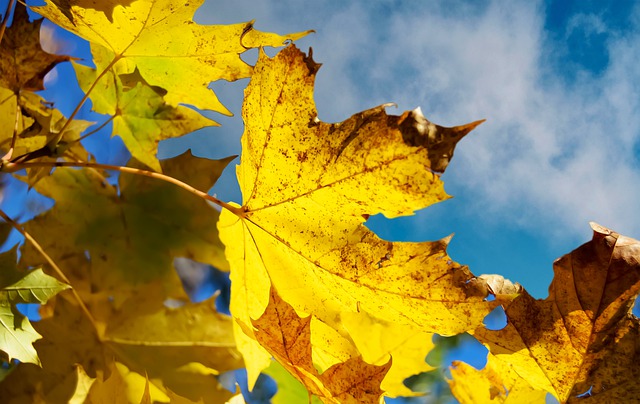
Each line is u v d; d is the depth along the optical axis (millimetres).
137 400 477
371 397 362
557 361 382
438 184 347
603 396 378
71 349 472
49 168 472
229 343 496
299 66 369
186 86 447
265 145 380
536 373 388
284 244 389
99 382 457
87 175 503
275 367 477
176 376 483
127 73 443
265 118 377
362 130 356
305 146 370
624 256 371
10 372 450
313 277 388
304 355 366
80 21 424
